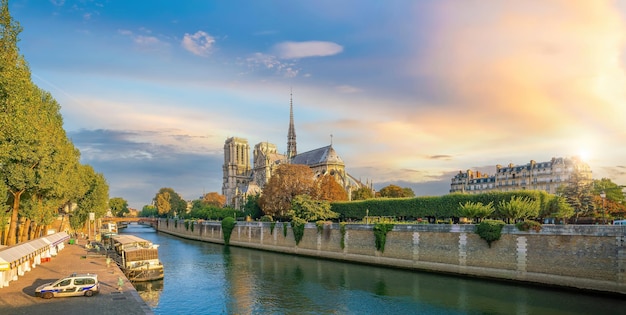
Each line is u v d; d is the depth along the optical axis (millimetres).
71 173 68375
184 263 74188
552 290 45500
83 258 61969
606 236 42625
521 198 63875
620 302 39906
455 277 54719
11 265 38562
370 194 135375
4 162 45219
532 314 37250
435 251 59094
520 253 49469
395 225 65625
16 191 50344
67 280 35750
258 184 196625
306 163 177500
